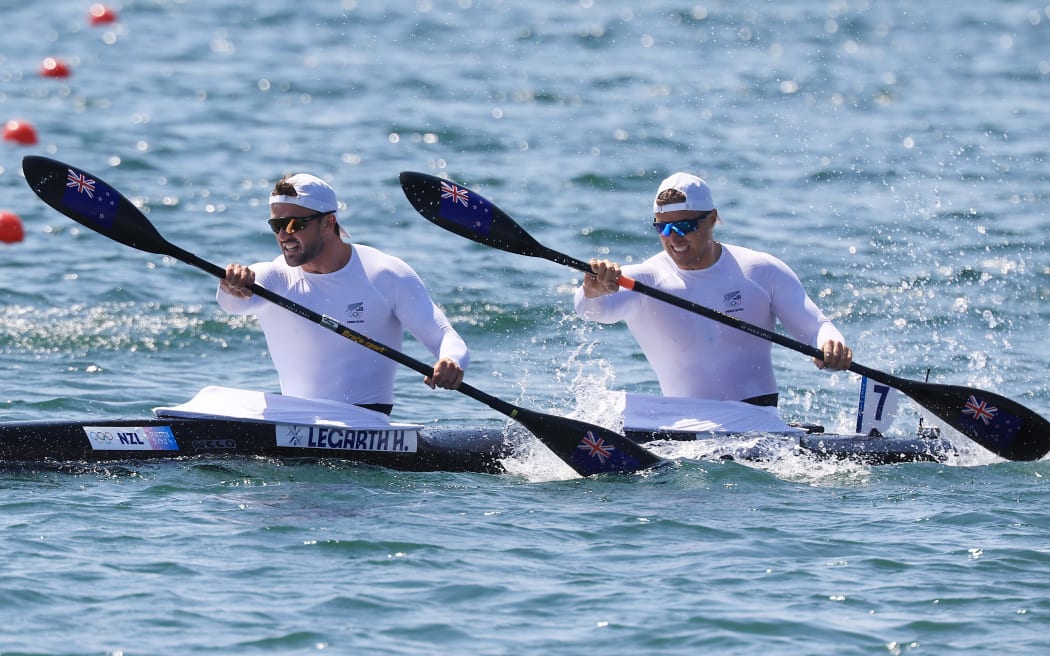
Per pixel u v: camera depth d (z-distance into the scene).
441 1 142.62
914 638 24.41
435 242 61.41
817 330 37.34
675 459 35.00
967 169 77.12
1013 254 60.31
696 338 37.69
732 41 123.38
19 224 59.19
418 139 82.00
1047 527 30.33
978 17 141.12
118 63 104.19
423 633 24.19
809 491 33.25
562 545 28.75
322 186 34.03
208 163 74.88
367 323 34.91
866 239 62.53
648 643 24.05
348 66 105.56
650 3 145.12
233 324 49.66
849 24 134.62
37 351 45.44
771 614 25.25
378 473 33.75
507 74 104.38
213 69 103.12
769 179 74.25
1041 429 36.69
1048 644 24.19
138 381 42.94
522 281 55.88
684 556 28.20
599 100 95.12
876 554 28.44
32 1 132.88
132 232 34.97
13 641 23.23
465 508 31.17
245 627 24.19
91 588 25.55
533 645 23.84
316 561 27.34
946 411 36.97
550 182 72.56
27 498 30.50
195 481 32.28
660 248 61.78
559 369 45.94
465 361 33.91
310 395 35.25
